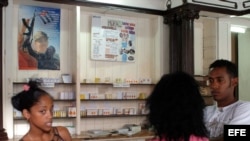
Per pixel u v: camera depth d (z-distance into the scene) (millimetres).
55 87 4684
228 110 1824
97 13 5074
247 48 7133
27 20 4598
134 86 5297
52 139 1996
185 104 1339
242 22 6023
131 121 5258
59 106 4715
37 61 4652
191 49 4977
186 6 4887
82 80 4848
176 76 1401
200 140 1352
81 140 4250
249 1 5328
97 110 4871
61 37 4836
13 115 4270
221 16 5602
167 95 1362
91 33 4953
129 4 4957
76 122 4566
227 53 5770
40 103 1860
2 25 4105
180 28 5113
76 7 4637
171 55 5195
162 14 5297
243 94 7117
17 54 4531
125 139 4500
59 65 4801
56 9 4793
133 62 5344
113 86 4984
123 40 5227
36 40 4652
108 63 5145
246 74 7152
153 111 1392
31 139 1898
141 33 5430
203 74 5734
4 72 4164
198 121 1358
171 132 1337
